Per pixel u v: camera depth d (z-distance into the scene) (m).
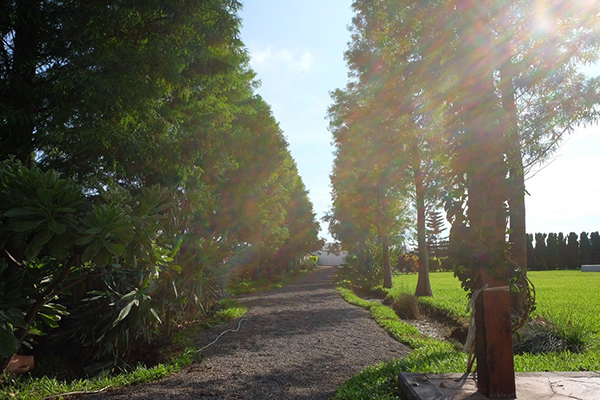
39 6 6.63
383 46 13.59
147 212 6.28
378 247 25.78
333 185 28.11
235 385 5.59
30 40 6.94
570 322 7.29
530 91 8.88
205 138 11.12
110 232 5.01
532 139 8.52
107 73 7.28
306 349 7.88
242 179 17.84
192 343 8.47
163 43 8.33
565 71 8.62
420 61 10.47
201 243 9.89
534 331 7.07
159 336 9.08
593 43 8.08
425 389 3.92
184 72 10.24
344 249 33.81
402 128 14.87
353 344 8.28
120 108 7.75
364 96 18.27
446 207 4.23
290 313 13.29
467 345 3.95
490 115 4.02
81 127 7.39
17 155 7.04
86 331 7.18
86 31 7.09
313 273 51.84
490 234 3.84
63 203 4.80
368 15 15.34
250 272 28.66
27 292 5.36
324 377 5.96
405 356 7.07
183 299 9.45
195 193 10.38
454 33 4.56
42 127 6.98
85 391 5.38
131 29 8.38
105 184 8.80
